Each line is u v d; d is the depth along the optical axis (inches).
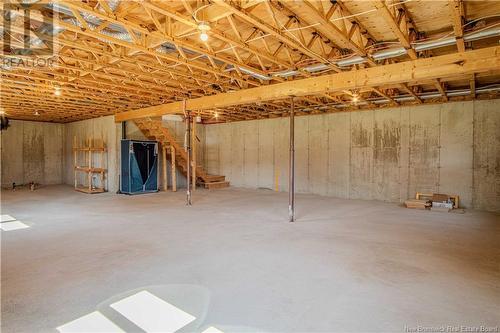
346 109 337.1
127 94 265.3
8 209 266.1
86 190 381.4
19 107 339.3
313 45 168.6
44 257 142.2
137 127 402.6
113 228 197.9
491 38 160.4
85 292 106.7
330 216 239.5
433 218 231.8
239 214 246.5
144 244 162.6
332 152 354.0
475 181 269.6
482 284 114.1
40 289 109.0
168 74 218.1
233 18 138.8
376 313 93.5
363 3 125.7
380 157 320.8
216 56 164.4
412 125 301.0
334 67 181.6
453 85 259.4
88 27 129.0
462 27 129.3
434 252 150.6
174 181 395.5
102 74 200.4
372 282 115.8
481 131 267.0
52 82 223.5
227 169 464.8
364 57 162.4
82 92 256.7
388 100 283.6
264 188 420.2
